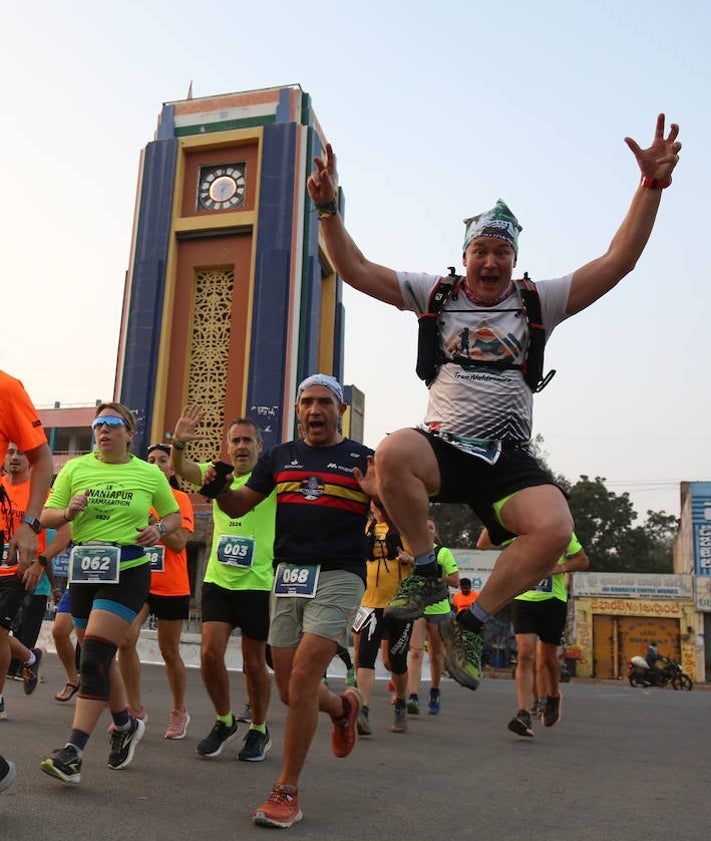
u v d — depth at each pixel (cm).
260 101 2620
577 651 3297
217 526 581
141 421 2428
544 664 790
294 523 426
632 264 339
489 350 334
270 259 2445
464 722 852
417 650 905
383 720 835
